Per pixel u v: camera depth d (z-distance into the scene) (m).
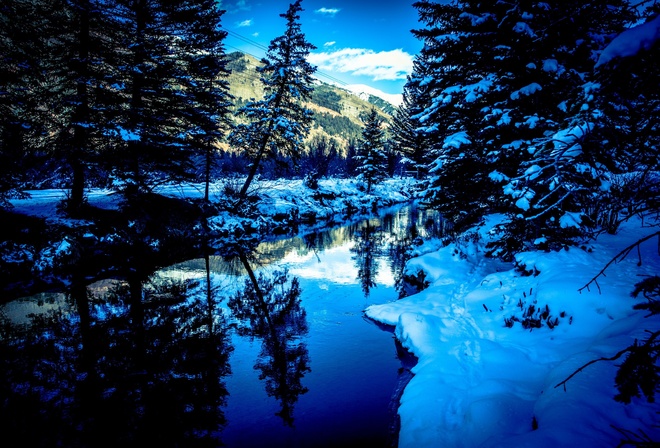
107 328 8.03
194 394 5.57
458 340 5.77
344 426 4.53
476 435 3.36
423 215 31.52
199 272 12.74
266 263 14.16
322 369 6.11
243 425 4.78
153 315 8.83
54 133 13.62
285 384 5.69
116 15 13.73
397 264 13.86
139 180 14.90
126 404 5.35
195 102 17.84
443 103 9.54
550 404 2.96
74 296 9.88
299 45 21.69
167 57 15.41
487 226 12.80
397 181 53.03
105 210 14.64
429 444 3.50
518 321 5.67
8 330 7.80
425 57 10.29
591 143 3.74
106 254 12.66
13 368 6.34
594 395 2.76
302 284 11.35
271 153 23.39
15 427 4.84
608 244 7.41
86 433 4.70
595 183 5.47
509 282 7.38
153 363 6.55
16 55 11.78
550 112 7.69
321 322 8.28
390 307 8.41
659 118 2.69
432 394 4.38
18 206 13.16
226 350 7.03
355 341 7.15
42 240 11.41
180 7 15.38
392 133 57.31
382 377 5.69
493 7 8.28
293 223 24.50
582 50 7.34
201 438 4.57
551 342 4.79
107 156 14.05
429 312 7.40
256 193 25.33
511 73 8.62
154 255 14.16
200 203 19.67
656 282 2.91
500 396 3.76
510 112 7.97
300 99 22.56
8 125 12.06
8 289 9.95
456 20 9.23
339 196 33.91
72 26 13.02
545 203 7.31
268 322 8.38
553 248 7.58
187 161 17.22
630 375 2.09
